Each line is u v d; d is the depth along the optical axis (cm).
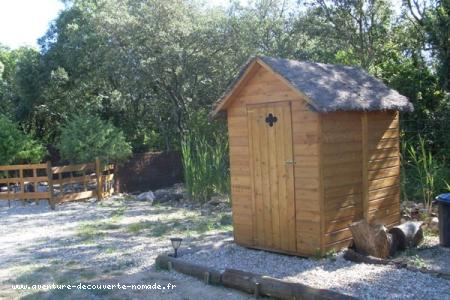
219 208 1293
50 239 997
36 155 1862
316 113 696
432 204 986
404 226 749
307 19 1869
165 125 2358
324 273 635
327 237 710
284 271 660
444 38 1381
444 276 597
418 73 1452
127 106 2498
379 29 1767
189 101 2047
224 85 1948
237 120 812
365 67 1717
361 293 553
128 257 806
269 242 776
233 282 609
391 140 824
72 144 1614
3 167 1529
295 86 690
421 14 1680
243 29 1855
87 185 1800
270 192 768
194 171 1428
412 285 573
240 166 813
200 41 1853
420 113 1437
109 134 1686
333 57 1923
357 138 757
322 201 702
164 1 1800
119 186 1756
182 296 597
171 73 1955
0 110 2823
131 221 1174
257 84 774
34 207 1486
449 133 1363
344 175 736
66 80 2539
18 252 892
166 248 857
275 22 1883
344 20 1789
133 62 1869
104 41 1994
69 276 705
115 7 1862
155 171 1902
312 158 707
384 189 809
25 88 2561
